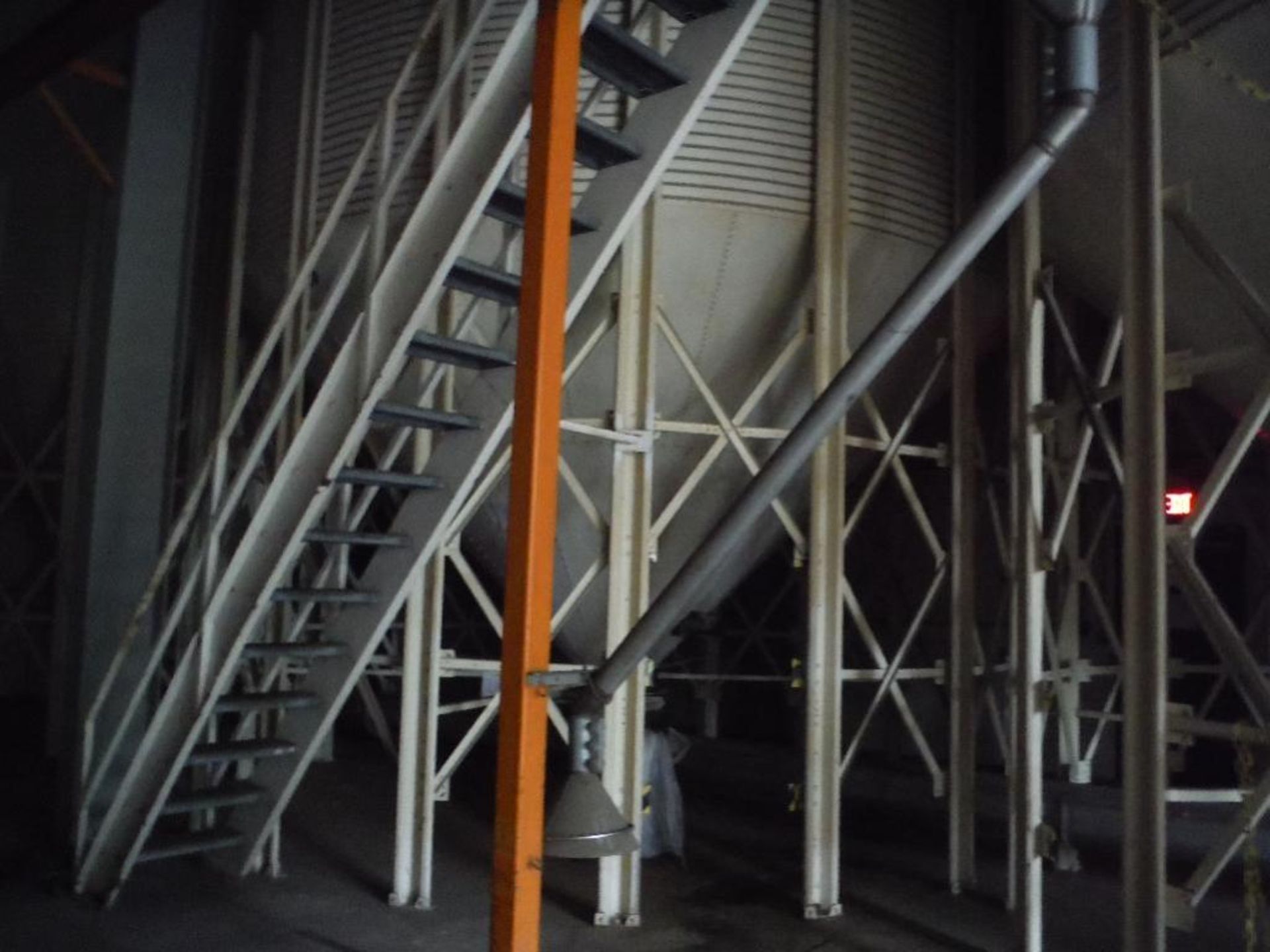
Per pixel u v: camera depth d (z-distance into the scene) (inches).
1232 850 162.9
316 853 282.4
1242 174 183.6
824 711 240.8
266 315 315.6
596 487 257.3
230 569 213.3
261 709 230.1
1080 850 294.5
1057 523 209.3
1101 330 340.2
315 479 200.7
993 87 289.9
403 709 241.8
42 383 457.4
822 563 243.9
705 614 326.0
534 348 132.3
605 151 179.2
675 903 243.3
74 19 253.0
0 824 300.0
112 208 283.7
